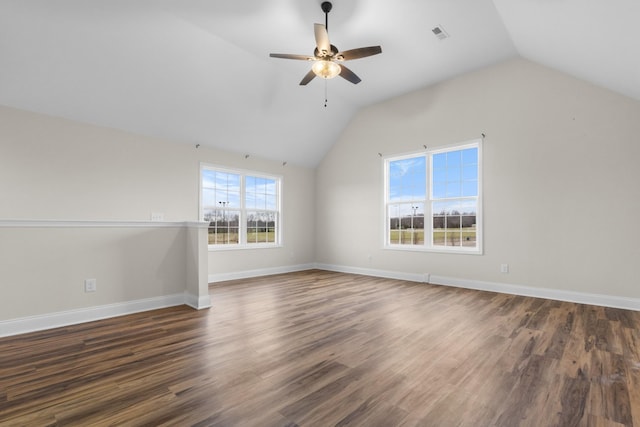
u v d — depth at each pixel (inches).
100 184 159.8
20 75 128.6
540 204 158.2
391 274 216.5
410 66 174.7
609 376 75.7
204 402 64.6
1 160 133.6
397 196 219.1
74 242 117.3
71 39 125.6
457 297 157.6
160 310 134.5
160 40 139.0
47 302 111.1
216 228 209.9
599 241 143.2
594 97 145.5
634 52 103.3
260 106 194.9
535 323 116.0
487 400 65.6
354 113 239.5
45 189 143.9
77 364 82.4
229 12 129.6
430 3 123.3
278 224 246.5
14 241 105.5
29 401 65.0
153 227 137.9
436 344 95.9
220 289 177.9
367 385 71.6
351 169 242.8
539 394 67.8
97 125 159.0
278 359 85.3
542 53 145.4
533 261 159.8
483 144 176.6
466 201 185.8
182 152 190.9
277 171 243.3
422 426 57.0
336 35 144.9
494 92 173.2
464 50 159.0
